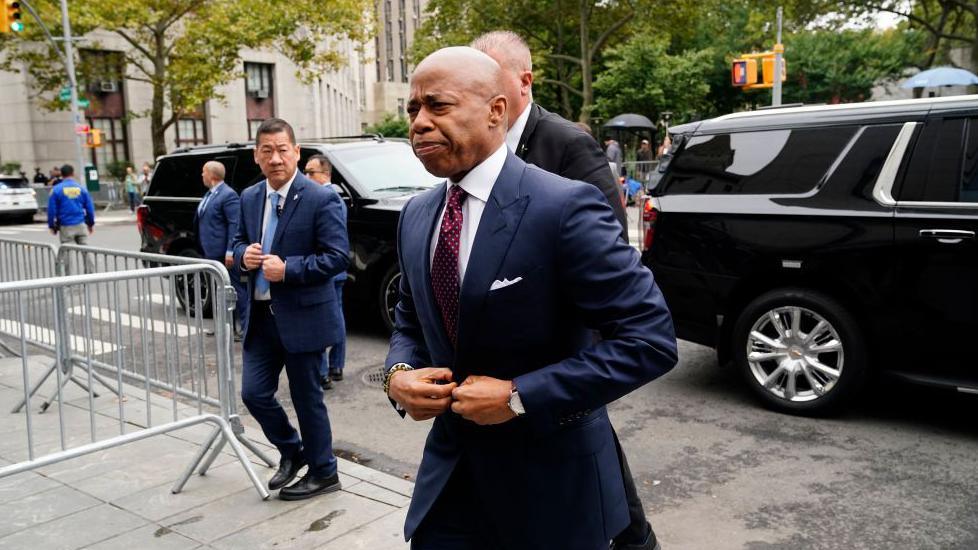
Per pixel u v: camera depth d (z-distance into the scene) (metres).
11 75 34.09
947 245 4.36
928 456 4.27
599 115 34.66
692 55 33.97
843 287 4.79
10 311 4.55
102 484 4.03
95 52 32.66
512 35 2.99
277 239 3.75
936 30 32.75
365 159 7.73
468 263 1.78
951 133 4.49
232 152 8.66
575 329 1.88
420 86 1.77
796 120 5.02
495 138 1.81
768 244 4.93
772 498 3.81
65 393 5.63
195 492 3.93
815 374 4.97
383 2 98.50
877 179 4.65
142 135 37.09
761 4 34.81
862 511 3.63
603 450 1.94
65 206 13.63
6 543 3.39
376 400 5.62
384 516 3.63
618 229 1.79
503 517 1.87
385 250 7.12
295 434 3.99
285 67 42.38
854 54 36.38
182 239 9.00
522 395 1.69
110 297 3.78
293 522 3.58
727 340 5.29
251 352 3.85
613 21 38.09
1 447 4.57
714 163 5.27
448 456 1.94
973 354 4.36
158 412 5.20
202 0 27.36
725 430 4.76
